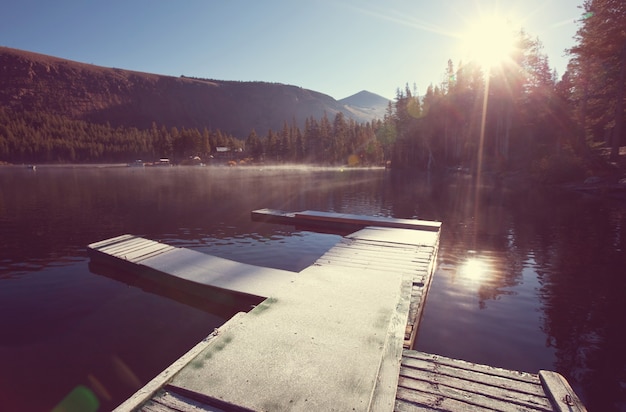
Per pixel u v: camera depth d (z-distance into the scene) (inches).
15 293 336.5
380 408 130.5
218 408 131.3
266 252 485.7
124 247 442.3
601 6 1103.0
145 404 133.0
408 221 613.3
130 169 3459.6
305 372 147.8
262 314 203.3
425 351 227.9
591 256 439.5
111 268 407.2
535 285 345.4
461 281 359.6
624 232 561.9
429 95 2701.8
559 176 1285.7
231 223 695.7
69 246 513.0
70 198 1098.7
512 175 1663.4
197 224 685.9
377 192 1246.9
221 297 305.7
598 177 1138.7
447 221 688.4
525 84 1793.8
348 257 386.3
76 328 267.9
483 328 258.2
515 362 215.0
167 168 3727.9
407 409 135.0
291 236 586.2
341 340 173.9
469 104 2235.5
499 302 305.4
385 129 3302.2
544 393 145.9
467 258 440.8
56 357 228.7
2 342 247.0
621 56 1143.0
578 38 1245.1
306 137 4340.6
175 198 1098.1
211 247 513.0
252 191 1310.3
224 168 3700.8
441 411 134.1
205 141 4990.2
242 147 5565.9
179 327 269.3
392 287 250.4
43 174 2571.4
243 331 182.5
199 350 167.8
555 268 396.5
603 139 1859.0
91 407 182.9
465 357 220.8
